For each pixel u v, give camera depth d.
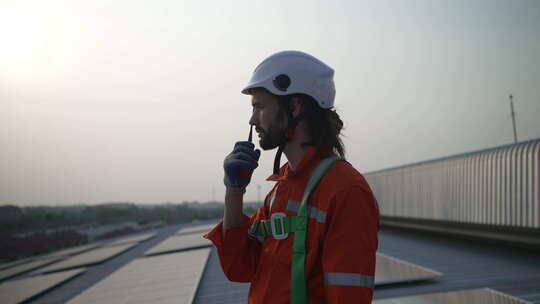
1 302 11.09
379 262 10.49
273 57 1.72
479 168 14.09
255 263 1.86
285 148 1.72
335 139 1.70
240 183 1.75
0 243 28.69
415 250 13.81
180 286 9.14
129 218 66.19
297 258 1.42
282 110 1.65
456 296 6.78
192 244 18.73
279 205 1.62
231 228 1.81
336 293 1.26
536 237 11.26
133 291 9.51
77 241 35.34
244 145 1.75
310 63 1.69
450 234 16.58
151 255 17.64
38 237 34.16
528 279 8.09
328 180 1.44
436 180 17.39
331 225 1.34
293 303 1.37
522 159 11.81
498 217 12.93
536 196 11.22
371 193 1.40
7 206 39.50
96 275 14.95
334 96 1.78
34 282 14.36
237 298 7.97
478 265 9.99
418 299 6.64
